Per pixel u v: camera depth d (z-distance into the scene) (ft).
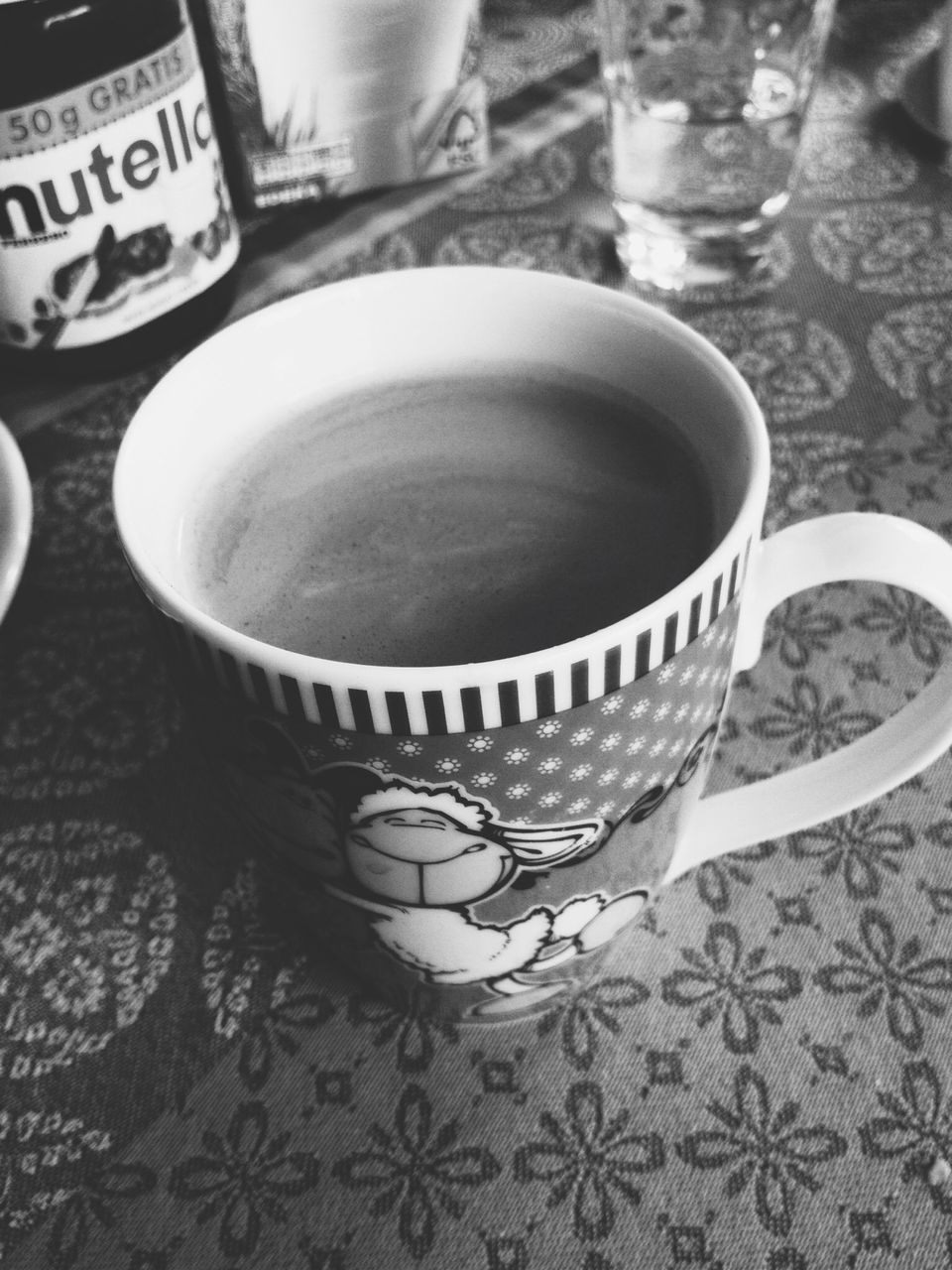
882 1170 0.61
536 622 0.62
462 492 0.69
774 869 0.74
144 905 0.75
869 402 1.03
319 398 0.74
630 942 0.71
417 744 0.48
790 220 1.24
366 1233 0.60
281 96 1.18
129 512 0.56
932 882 0.73
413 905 0.56
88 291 0.98
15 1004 0.70
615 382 0.71
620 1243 0.59
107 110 0.91
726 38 1.16
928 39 1.49
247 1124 0.64
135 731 0.84
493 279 0.71
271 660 0.47
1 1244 0.60
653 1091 0.65
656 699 0.51
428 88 1.23
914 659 0.85
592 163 1.32
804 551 0.59
